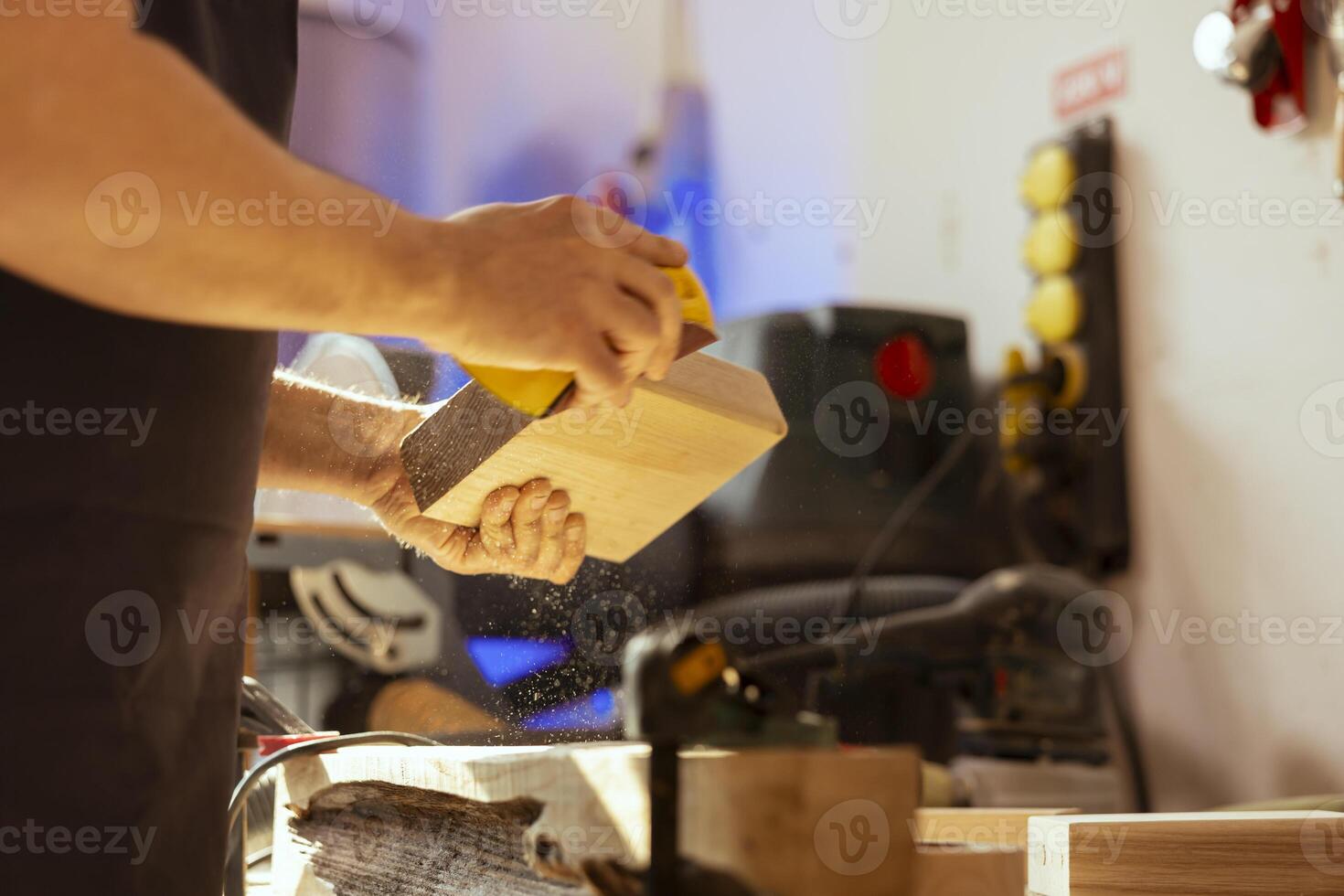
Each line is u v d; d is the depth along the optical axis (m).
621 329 0.52
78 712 0.52
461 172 2.53
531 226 0.54
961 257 2.67
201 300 0.43
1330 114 1.98
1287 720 2.07
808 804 0.48
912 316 2.18
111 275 0.42
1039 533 2.31
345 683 1.47
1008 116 2.60
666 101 2.80
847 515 1.94
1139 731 2.33
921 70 2.76
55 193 0.39
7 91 0.38
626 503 0.81
